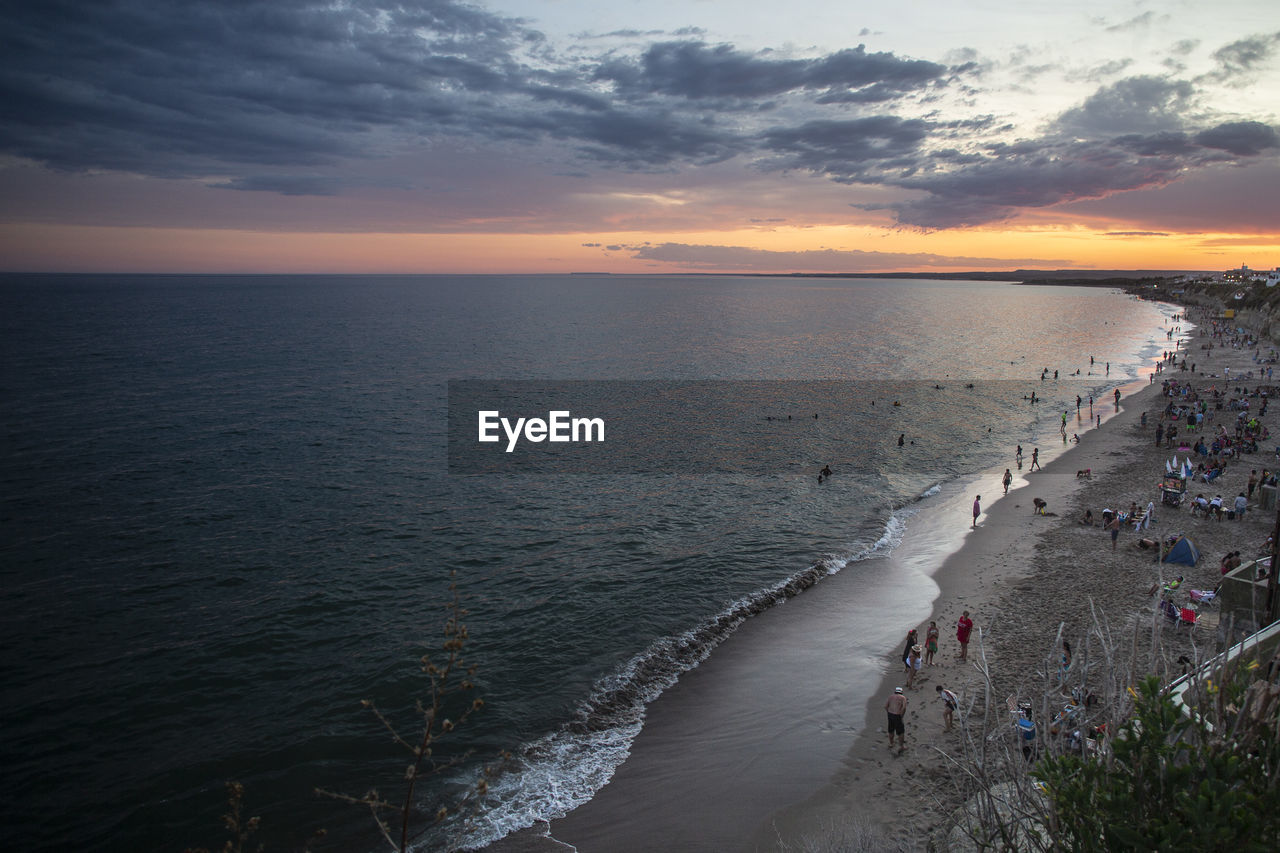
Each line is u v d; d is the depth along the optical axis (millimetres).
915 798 15938
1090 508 35656
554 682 21516
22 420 55125
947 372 92500
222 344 107125
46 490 38969
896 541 33000
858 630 24406
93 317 147250
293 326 141125
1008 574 28125
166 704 20344
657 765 17797
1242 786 5008
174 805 16484
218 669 22125
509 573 29531
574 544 32906
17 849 15219
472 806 16422
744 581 28734
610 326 161250
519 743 18719
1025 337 136250
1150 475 40969
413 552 31688
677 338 135500
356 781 17234
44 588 27500
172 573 28984
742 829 15516
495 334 136875
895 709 17844
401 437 53875
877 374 91062
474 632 24438
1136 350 110000
